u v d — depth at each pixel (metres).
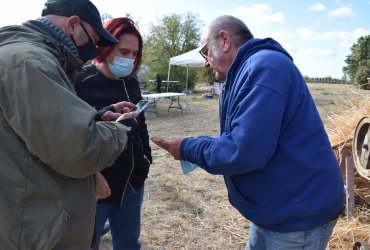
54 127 1.37
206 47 2.08
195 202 4.81
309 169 1.76
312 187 1.76
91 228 1.70
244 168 1.68
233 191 1.92
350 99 5.35
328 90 24.23
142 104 1.97
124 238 2.77
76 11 1.72
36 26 1.61
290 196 1.77
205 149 1.79
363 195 4.25
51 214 1.50
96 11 1.80
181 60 18.77
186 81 24.52
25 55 1.41
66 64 1.66
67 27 1.71
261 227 1.93
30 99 1.37
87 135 1.41
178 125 11.24
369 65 35.97
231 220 4.29
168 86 23.11
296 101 1.74
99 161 1.50
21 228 1.46
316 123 1.84
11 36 1.51
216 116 13.47
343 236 3.61
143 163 2.66
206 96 20.86
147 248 3.69
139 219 2.78
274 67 1.69
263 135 1.62
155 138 1.96
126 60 2.42
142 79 19.92
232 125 1.70
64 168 1.44
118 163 2.47
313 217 1.79
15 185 1.45
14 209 1.45
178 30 33.53
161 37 33.34
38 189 1.47
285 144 1.76
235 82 1.82
